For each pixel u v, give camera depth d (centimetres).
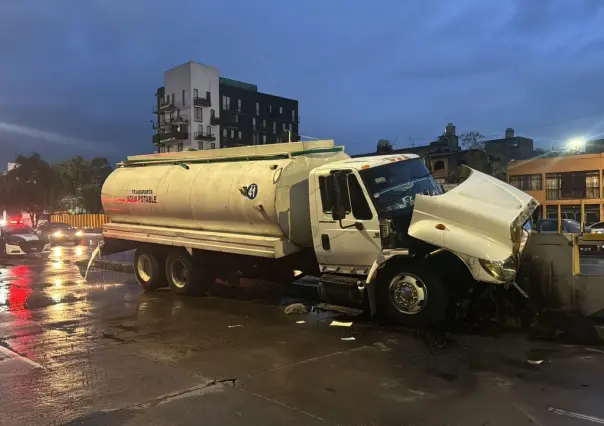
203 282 1089
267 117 9600
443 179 862
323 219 797
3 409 462
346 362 589
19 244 2162
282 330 760
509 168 4128
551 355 600
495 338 678
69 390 510
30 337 745
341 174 768
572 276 680
